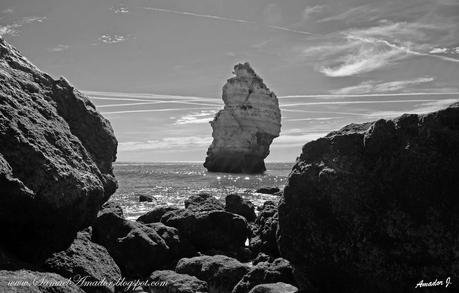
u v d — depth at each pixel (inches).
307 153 396.5
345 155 373.1
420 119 348.8
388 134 357.7
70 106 491.8
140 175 2945.4
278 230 395.9
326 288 363.6
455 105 337.1
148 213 732.7
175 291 418.6
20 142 363.6
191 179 2527.1
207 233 607.2
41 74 482.6
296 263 376.5
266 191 1549.0
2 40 471.5
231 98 3408.0
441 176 327.6
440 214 321.1
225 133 3415.4
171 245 548.1
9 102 389.4
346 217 353.4
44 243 382.9
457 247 309.7
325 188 367.6
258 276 413.1
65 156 411.5
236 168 3398.1
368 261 337.4
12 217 349.4
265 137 3476.9
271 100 3491.6
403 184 339.6
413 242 325.1
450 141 331.0
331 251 354.3
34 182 357.7
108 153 514.6
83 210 415.2
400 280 323.9
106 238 491.8
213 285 445.4
